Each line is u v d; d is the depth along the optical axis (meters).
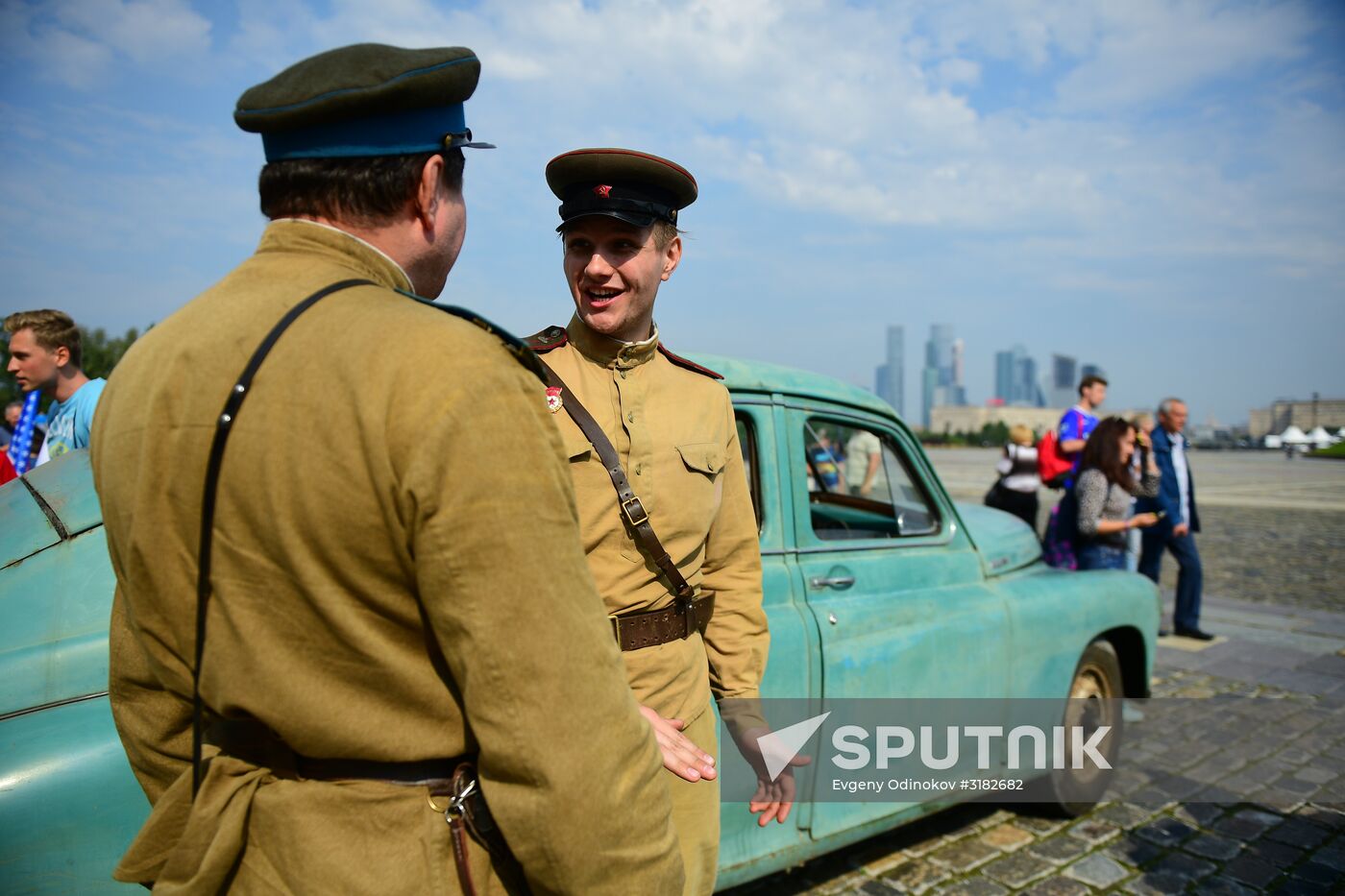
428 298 1.15
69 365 3.64
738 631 1.76
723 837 2.35
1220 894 2.98
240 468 0.88
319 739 0.90
